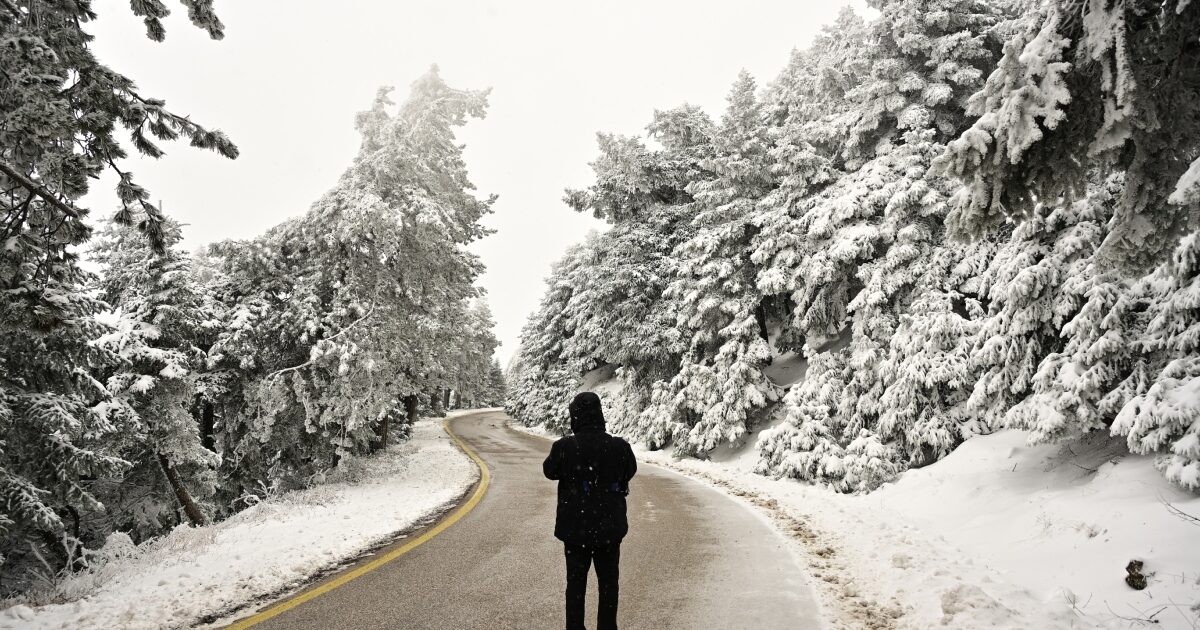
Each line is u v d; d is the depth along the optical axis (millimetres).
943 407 13531
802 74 21656
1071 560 6234
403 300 17516
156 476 17562
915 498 11078
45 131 5508
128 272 15469
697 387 20500
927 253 15391
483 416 66500
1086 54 4707
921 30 17844
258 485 20344
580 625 4066
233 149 7215
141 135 6930
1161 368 7852
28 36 5375
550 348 45906
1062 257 9859
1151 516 6359
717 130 22031
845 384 16547
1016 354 10539
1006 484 9695
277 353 18500
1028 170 5352
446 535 8414
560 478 4270
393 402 17328
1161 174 4812
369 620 5027
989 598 4941
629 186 25312
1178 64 4586
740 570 6535
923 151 16797
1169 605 4648
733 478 15383
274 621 5016
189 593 5816
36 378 11391
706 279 21016
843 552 7359
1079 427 8680
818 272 17281
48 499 11727
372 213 15023
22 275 6652
